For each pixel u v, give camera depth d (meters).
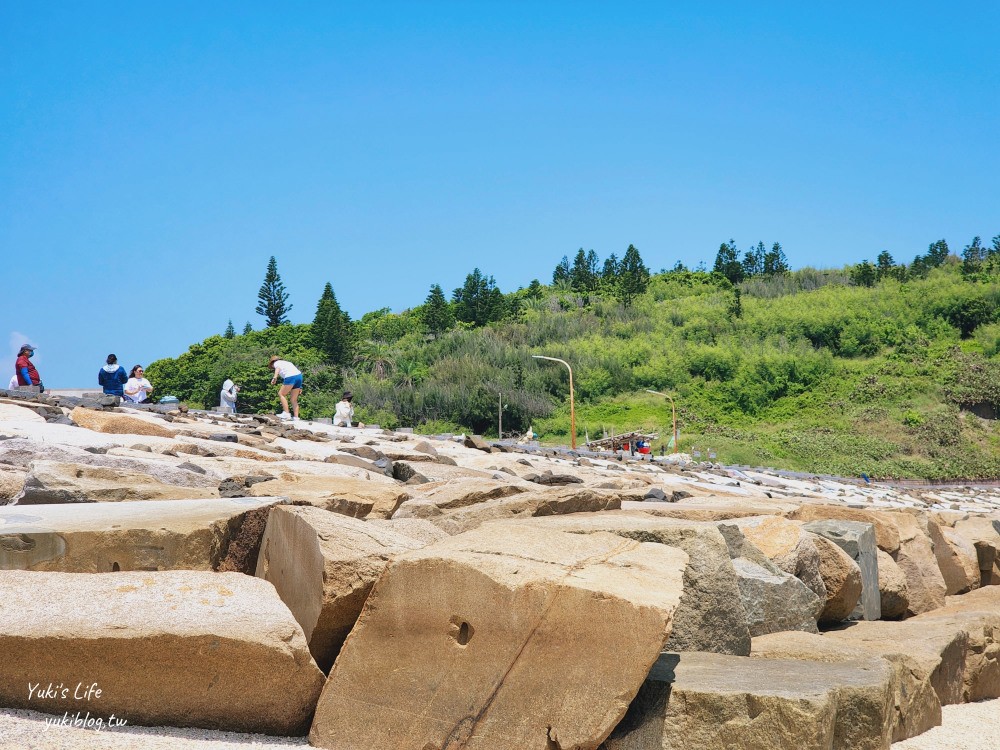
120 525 4.61
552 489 7.65
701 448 82.00
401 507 6.86
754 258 168.50
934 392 100.50
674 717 3.87
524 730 3.72
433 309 134.88
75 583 4.11
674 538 5.09
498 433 96.25
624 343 120.19
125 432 11.20
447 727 3.81
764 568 5.87
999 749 4.73
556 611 3.76
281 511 4.64
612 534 5.03
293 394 20.00
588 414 100.75
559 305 147.25
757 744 3.75
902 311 121.81
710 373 108.19
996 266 139.75
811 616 5.75
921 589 8.11
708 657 4.64
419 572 3.96
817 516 8.21
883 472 77.06
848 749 4.07
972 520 10.78
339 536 4.27
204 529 4.65
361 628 4.02
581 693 3.68
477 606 3.86
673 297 151.25
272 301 121.06
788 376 106.19
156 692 3.91
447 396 97.12
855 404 99.50
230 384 20.91
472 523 6.86
